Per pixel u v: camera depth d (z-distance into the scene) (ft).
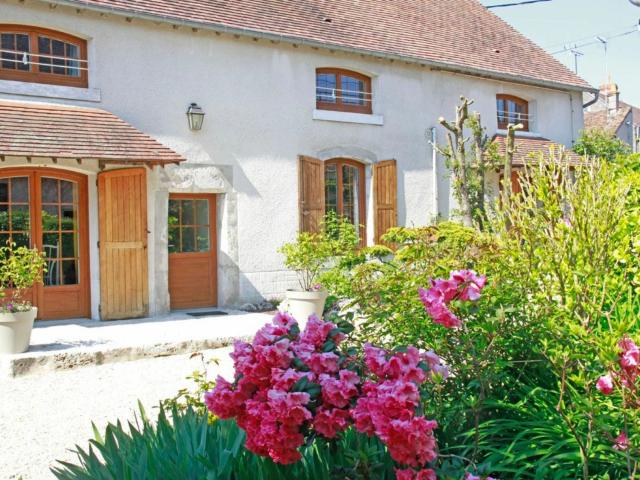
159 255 36.58
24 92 32.83
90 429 17.78
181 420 11.43
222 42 38.86
